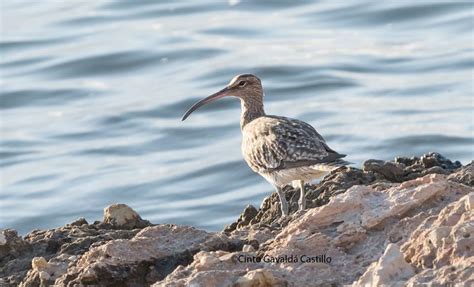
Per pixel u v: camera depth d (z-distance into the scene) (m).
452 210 10.67
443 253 10.04
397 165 14.88
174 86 31.55
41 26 37.25
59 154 27.97
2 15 38.97
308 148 15.30
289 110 29.36
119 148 27.98
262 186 24.70
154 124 29.17
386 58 32.41
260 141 15.86
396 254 9.98
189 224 22.95
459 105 28.72
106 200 24.92
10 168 27.34
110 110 30.27
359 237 11.05
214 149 27.28
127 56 33.94
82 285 11.30
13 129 29.81
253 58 32.94
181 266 11.02
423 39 33.75
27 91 32.16
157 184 25.39
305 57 32.78
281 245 11.09
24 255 13.23
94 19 37.59
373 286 9.80
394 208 11.23
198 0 38.72
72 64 33.69
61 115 30.50
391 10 35.97
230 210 23.56
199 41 34.84
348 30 35.12
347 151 26.55
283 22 36.16
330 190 14.58
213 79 31.66
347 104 29.47
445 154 26.02
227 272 10.45
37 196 25.47
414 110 28.62
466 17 34.88
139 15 37.91
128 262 11.51
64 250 13.05
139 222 14.26
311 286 10.34
